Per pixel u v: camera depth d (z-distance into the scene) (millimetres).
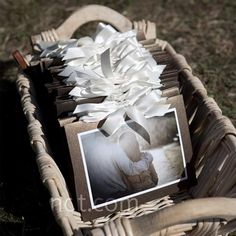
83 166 730
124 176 749
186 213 557
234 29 1322
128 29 923
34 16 1406
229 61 1215
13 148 1043
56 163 777
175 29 1336
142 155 754
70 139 720
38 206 918
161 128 760
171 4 1427
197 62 1217
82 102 730
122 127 740
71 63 775
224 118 750
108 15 917
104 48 795
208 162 771
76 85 742
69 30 915
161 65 779
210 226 636
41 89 836
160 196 777
